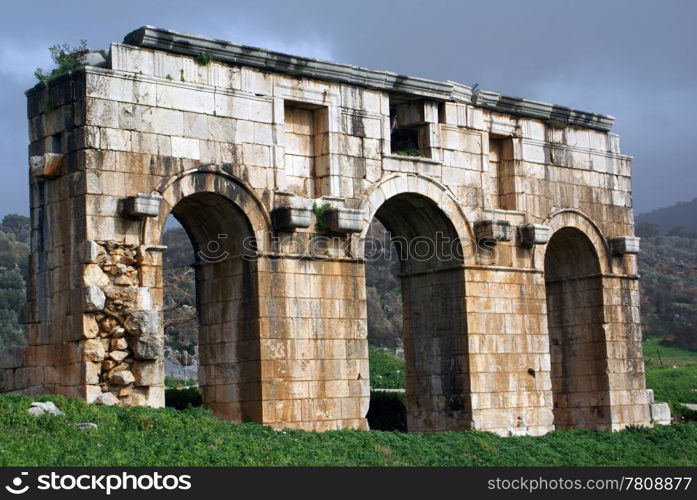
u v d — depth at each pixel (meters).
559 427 47.75
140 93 33.38
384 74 39.31
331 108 37.97
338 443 32.38
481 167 42.75
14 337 85.44
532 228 43.44
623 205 48.66
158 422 29.77
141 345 32.22
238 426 31.95
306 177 37.97
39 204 33.66
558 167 46.03
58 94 33.12
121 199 32.62
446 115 41.72
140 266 32.78
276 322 35.69
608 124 48.16
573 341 47.66
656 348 113.56
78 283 31.98
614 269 47.62
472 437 37.31
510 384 42.09
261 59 36.09
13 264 105.88
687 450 41.12
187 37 34.38
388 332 102.88
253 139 35.88
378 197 38.94
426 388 42.31
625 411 46.75
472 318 41.34
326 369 36.72
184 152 34.12
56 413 28.80
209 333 36.97
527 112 44.75
